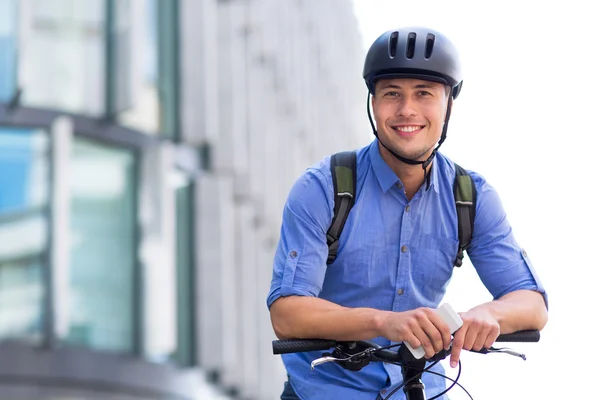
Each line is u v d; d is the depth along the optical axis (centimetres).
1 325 2200
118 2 2383
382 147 468
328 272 475
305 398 481
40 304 2212
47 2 2325
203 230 2822
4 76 2227
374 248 469
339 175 468
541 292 473
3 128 2236
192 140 2684
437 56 443
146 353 2445
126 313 2422
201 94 2678
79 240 2361
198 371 2741
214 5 2873
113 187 2422
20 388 2198
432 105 449
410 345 407
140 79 2367
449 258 478
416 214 470
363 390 471
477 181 486
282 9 3931
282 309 446
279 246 470
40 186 2245
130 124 2470
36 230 2220
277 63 3816
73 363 2277
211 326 2773
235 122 2975
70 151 2334
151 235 2442
